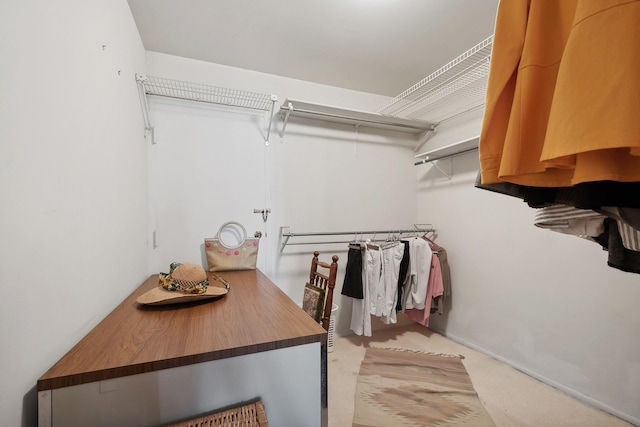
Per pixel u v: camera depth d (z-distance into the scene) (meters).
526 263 1.97
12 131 0.58
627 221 0.54
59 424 0.64
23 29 0.62
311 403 0.87
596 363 1.60
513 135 0.60
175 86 2.00
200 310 1.12
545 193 0.68
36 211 0.66
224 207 2.16
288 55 2.06
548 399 1.66
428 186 2.84
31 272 0.63
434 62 2.16
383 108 2.36
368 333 2.29
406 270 2.44
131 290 1.43
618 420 1.47
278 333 0.88
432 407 1.58
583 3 0.47
